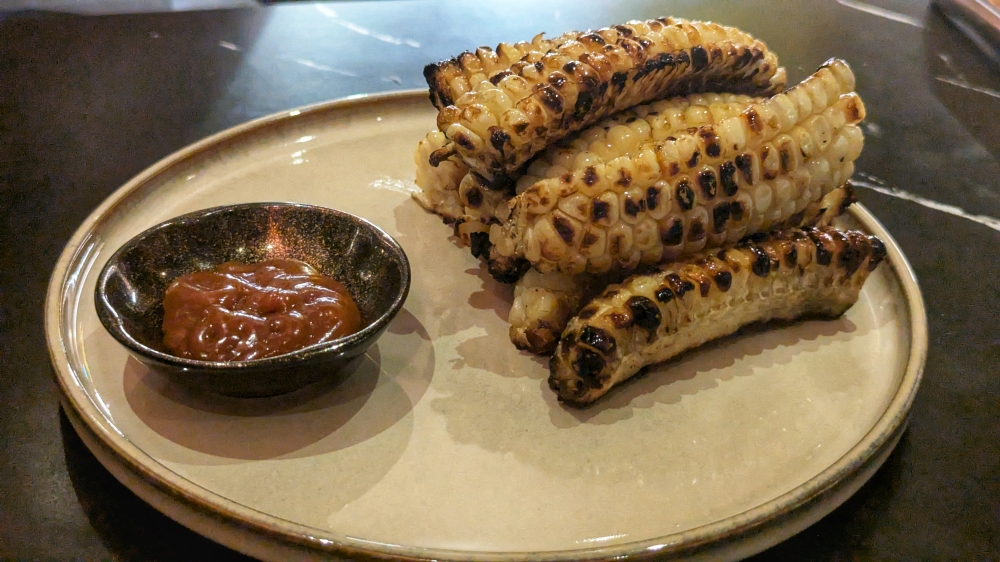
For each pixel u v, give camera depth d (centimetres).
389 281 29
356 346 26
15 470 26
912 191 41
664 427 27
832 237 29
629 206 27
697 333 28
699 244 28
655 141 30
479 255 32
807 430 27
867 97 50
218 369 25
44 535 24
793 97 29
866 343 30
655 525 24
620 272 29
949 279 35
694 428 27
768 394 28
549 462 26
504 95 28
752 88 34
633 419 27
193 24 55
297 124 38
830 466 25
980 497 27
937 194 41
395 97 40
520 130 27
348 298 29
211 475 25
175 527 25
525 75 28
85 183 38
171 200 35
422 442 26
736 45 32
